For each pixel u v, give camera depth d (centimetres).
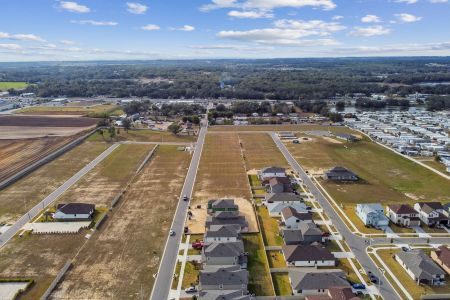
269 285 7406
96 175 14112
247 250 8756
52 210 10856
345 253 8550
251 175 14138
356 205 11244
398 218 9956
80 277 7656
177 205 11300
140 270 7900
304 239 8919
